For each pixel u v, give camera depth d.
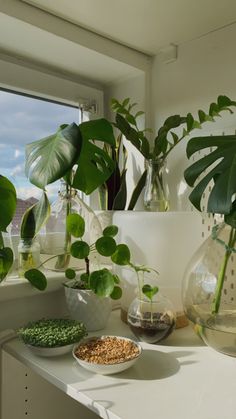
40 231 1.03
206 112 1.11
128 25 1.05
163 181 1.20
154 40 1.15
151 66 1.26
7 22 0.94
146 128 1.25
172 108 1.21
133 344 0.77
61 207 1.06
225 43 1.06
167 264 0.91
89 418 1.09
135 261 0.93
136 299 0.88
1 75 1.06
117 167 1.19
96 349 0.74
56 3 0.94
